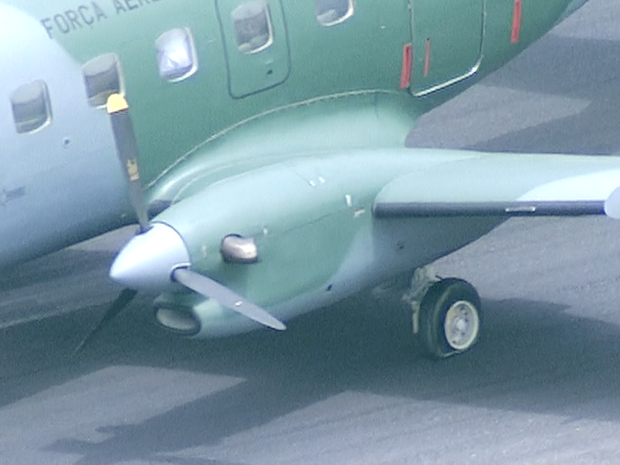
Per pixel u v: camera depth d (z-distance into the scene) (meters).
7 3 60.06
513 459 57.16
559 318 69.12
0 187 59.75
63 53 60.59
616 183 59.19
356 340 68.06
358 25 69.00
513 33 76.69
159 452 59.03
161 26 63.06
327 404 62.31
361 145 69.75
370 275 62.03
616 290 71.56
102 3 61.84
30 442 60.44
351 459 57.78
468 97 94.88
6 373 66.88
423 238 62.94
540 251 76.12
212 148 65.81
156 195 64.81
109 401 63.56
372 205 61.41
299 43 67.12
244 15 65.31
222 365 66.38
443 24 72.56
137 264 55.94
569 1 80.06
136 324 71.19
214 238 57.16
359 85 70.12
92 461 58.56
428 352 65.44
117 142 58.50
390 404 62.06
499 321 69.06
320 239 59.91
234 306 56.62
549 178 60.72
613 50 100.56
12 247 61.56
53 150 60.94
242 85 65.69
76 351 63.19
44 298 74.81
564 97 94.06
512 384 63.31
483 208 60.00
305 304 60.31
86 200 62.94
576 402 61.44
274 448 58.91
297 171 60.41
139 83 62.78
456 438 59.00
